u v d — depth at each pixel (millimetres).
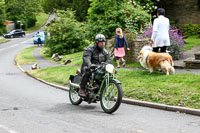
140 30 17906
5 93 10711
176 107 7203
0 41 54750
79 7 52469
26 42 54438
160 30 10766
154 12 29375
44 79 14578
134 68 13695
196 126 5773
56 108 7781
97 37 7473
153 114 6938
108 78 7059
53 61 23906
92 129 5602
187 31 27547
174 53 14375
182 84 8758
